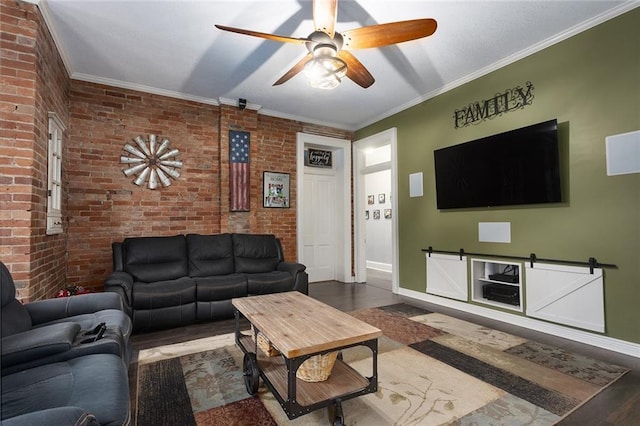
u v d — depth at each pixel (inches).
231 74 148.2
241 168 185.8
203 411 70.9
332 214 236.8
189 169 173.2
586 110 111.5
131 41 120.4
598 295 106.9
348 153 230.2
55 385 48.5
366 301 169.6
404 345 107.3
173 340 114.2
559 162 117.6
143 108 161.8
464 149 149.9
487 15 106.6
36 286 99.9
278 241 180.2
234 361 96.7
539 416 68.5
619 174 103.5
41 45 102.3
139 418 68.2
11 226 92.1
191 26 111.8
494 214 139.7
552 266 119.1
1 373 52.2
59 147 125.3
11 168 92.5
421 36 87.0
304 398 63.9
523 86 129.9
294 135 210.4
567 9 103.6
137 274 136.6
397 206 190.9
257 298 102.0
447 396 76.2
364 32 85.1
